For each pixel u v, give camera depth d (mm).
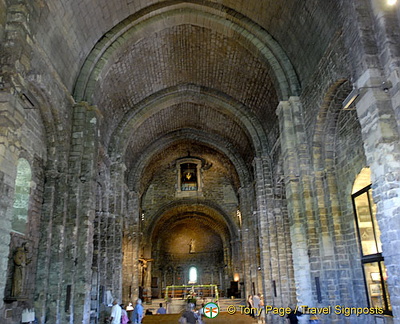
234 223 31938
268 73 16797
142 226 31859
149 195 32875
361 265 11922
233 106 21922
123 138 21000
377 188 8867
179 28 17359
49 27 11586
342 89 12266
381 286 10852
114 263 19188
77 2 12539
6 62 9172
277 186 20703
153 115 23516
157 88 21516
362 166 11711
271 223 20422
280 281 19328
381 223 8711
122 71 17875
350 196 12609
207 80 21266
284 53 15773
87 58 15117
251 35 16297
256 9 15414
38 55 11023
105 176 19234
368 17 9875
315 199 13695
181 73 20938
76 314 12492
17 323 10477
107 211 18969
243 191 26469
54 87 12375
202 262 41375
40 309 11555
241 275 30453
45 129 12875
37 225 12109
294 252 13945
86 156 14047
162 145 27438
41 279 11828
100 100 17266
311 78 13953
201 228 41594
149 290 30969
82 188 13703
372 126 9086
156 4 16078
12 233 10344
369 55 9477
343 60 11258
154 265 36844
